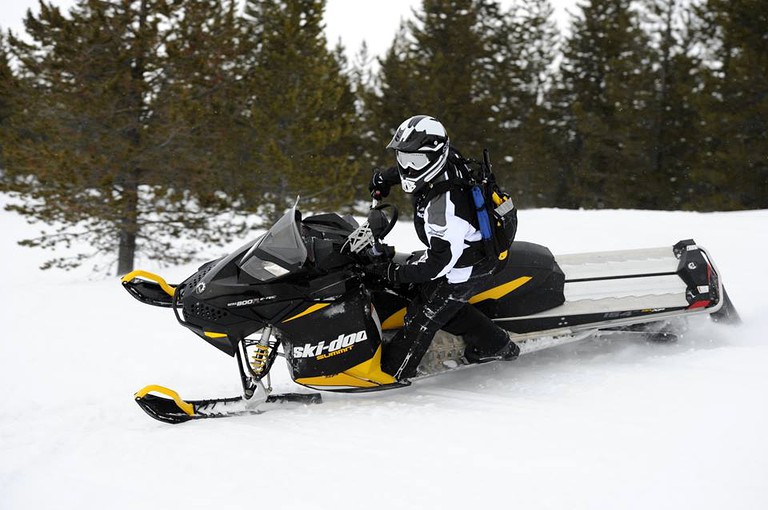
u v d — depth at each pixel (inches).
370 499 108.4
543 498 104.7
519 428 132.4
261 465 124.2
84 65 467.2
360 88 1091.3
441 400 156.9
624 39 1063.0
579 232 394.6
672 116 1042.7
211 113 516.1
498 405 147.9
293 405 165.5
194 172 497.4
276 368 200.4
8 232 987.9
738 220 402.0
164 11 475.8
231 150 573.3
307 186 625.3
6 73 482.6
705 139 974.4
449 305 153.6
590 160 1133.1
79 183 464.1
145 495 115.6
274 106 638.5
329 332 157.0
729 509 97.0
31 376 208.5
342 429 140.9
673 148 1049.5
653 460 112.8
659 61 1047.6
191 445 136.7
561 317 167.6
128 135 493.0
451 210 144.9
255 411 162.2
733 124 858.1
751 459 108.8
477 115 1001.5
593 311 167.2
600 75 1219.2
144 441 141.4
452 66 1042.1
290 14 730.2
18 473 129.5
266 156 608.4
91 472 127.1
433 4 1059.3
